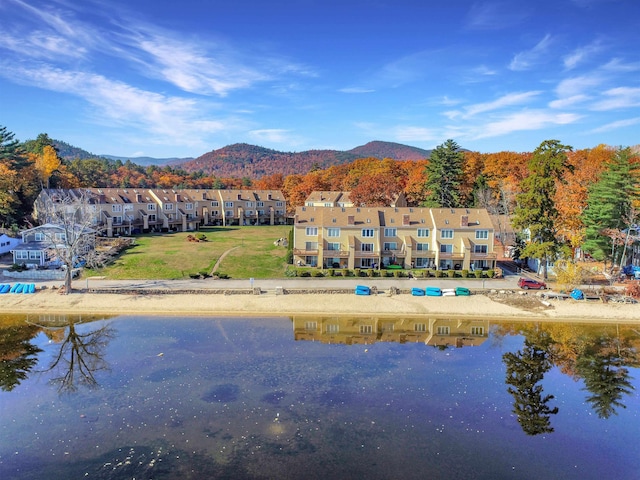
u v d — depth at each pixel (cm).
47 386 4047
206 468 2953
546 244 7244
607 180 7781
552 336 5453
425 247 8006
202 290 6625
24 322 5647
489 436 3375
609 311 6144
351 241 7756
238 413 3600
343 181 16400
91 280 7075
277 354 4756
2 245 8462
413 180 13125
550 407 3831
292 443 3225
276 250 9431
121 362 4522
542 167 7144
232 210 14300
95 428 3388
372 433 3369
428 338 5334
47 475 2881
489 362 4703
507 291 6756
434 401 3859
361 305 6231
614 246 7450
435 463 3045
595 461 3116
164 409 3650
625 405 3897
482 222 8006
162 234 11606
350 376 4288
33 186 10894
